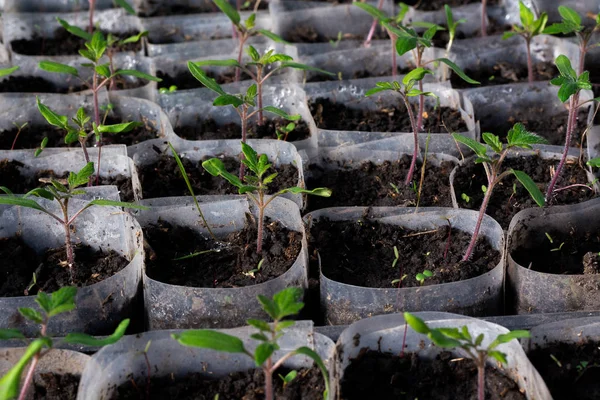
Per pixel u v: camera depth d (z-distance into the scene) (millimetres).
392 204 715
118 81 845
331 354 604
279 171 735
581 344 618
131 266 653
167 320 649
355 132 755
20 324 640
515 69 850
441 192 720
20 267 671
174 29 903
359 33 909
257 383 605
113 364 602
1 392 520
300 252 658
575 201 712
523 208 708
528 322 632
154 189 729
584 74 669
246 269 666
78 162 729
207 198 701
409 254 679
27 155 729
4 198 618
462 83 839
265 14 902
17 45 887
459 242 683
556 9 918
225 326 646
